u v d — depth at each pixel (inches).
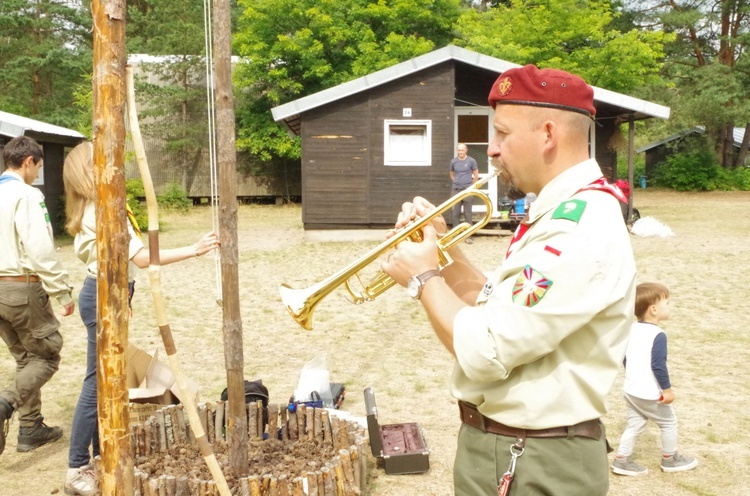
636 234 622.5
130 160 1081.4
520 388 74.0
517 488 75.1
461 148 564.7
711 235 630.5
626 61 926.4
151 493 133.3
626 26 1386.6
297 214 946.1
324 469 135.8
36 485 165.8
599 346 73.0
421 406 215.9
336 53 1088.8
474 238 594.6
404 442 178.9
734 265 467.8
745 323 315.6
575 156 77.8
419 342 290.7
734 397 221.9
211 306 362.3
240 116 1115.3
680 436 192.2
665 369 166.1
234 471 140.0
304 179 615.2
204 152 1098.7
